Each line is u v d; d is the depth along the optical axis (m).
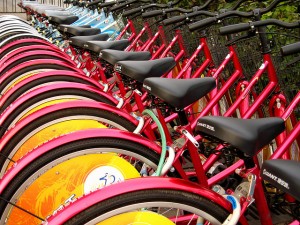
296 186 1.27
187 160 2.38
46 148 2.00
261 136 1.67
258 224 2.66
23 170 1.96
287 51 2.03
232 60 3.15
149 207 1.63
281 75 2.75
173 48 4.18
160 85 2.07
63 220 1.53
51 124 2.38
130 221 1.60
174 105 2.05
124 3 4.38
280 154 2.32
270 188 2.38
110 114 2.49
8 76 3.31
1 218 1.93
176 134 2.71
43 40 4.48
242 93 2.84
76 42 3.91
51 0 11.23
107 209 1.57
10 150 2.31
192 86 2.07
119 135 2.11
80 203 1.56
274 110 2.77
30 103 2.67
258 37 2.80
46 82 3.01
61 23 4.94
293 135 2.33
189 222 1.95
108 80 3.46
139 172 2.14
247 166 1.75
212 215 1.69
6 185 1.93
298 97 2.46
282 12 3.17
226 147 1.75
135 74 2.49
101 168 2.04
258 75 2.76
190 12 3.29
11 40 4.50
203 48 3.42
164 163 2.08
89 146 2.05
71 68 3.48
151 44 4.27
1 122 2.60
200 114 3.07
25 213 1.95
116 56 2.98
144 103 2.87
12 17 6.23
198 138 2.33
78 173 2.02
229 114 2.87
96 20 6.18
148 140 2.17
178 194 1.65
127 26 4.86
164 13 3.62
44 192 1.97
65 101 2.53
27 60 3.66
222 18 2.72
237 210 1.66
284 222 2.61
